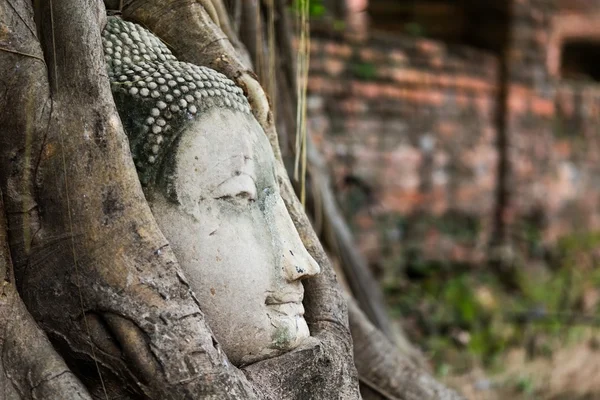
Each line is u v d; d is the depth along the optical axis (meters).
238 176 1.73
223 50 2.01
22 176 1.59
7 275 1.58
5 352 1.55
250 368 1.71
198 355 1.55
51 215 1.59
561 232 7.43
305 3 2.48
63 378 1.54
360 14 6.45
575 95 7.46
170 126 1.70
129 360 1.55
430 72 6.40
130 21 2.00
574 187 7.52
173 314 1.56
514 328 5.29
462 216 6.70
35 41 1.62
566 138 7.41
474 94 6.73
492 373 4.57
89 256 1.57
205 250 1.67
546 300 6.06
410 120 6.30
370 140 6.03
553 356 4.81
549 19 7.12
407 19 7.47
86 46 1.63
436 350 4.85
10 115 1.59
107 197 1.59
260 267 1.73
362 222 5.94
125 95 1.72
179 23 2.01
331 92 5.82
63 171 1.58
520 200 7.07
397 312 5.36
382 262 6.02
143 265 1.57
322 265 2.03
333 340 1.92
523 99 7.00
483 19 7.07
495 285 6.35
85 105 1.61
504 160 6.95
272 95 2.57
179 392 1.53
